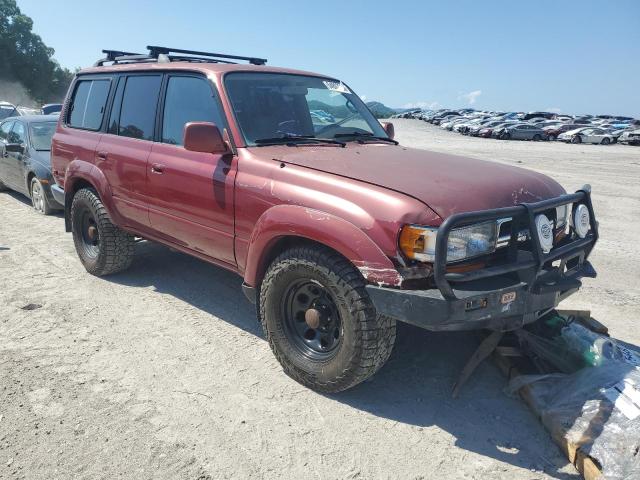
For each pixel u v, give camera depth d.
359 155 3.71
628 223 9.03
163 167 4.31
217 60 5.17
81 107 5.70
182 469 2.75
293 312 3.54
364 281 3.04
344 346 3.15
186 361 3.83
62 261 5.99
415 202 2.89
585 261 3.66
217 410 3.25
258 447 2.93
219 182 3.82
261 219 3.46
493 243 3.02
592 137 38.66
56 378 3.56
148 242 6.78
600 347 3.31
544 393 3.24
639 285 5.68
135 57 5.31
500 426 3.15
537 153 25.66
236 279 5.54
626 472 2.54
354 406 3.33
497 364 3.72
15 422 3.09
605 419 2.84
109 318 4.51
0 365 3.70
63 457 2.82
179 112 4.36
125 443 2.93
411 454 2.90
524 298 3.02
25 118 9.45
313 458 2.85
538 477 2.73
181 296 5.04
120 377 3.59
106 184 5.00
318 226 3.09
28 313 4.56
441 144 31.19
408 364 3.84
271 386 3.53
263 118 4.04
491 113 64.94
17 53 73.94
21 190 9.12
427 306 2.76
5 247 6.49
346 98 4.86
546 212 3.36
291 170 3.42
